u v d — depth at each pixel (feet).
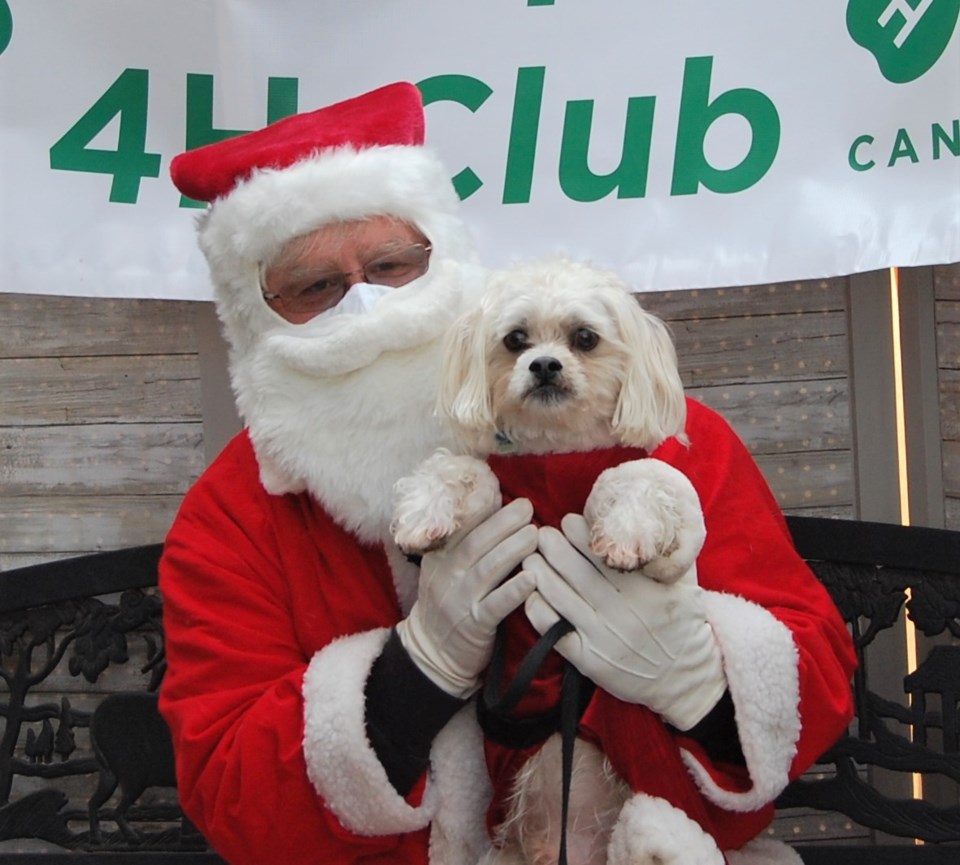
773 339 7.93
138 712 7.46
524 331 5.28
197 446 8.11
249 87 7.67
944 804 7.91
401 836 5.67
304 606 5.93
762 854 5.97
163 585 6.11
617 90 7.56
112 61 7.65
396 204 5.87
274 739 5.46
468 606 5.29
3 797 7.48
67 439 8.13
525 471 5.43
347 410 5.62
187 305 8.04
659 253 7.60
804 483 7.98
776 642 5.43
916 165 7.36
